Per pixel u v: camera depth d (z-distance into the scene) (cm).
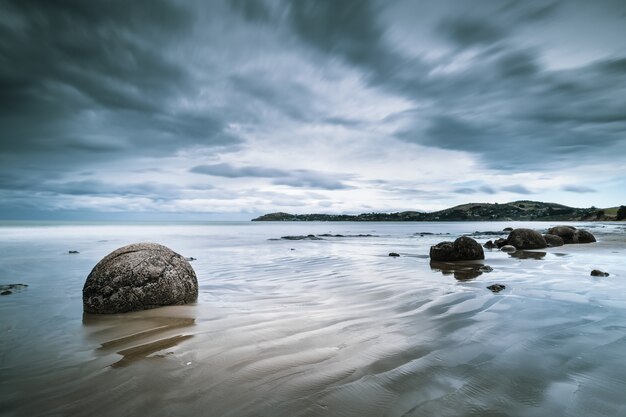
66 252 1989
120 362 431
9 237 3494
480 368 388
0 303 767
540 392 334
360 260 1562
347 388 350
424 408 311
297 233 5241
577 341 469
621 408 305
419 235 4369
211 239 3578
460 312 622
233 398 337
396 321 574
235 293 836
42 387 370
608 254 1606
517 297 733
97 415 315
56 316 659
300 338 500
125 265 710
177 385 366
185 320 611
